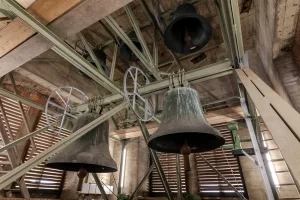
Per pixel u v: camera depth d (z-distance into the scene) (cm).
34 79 354
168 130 148
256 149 216
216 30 407
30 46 171
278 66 333
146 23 366
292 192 326
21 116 356
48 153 123
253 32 405
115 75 506
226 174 411
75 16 149
